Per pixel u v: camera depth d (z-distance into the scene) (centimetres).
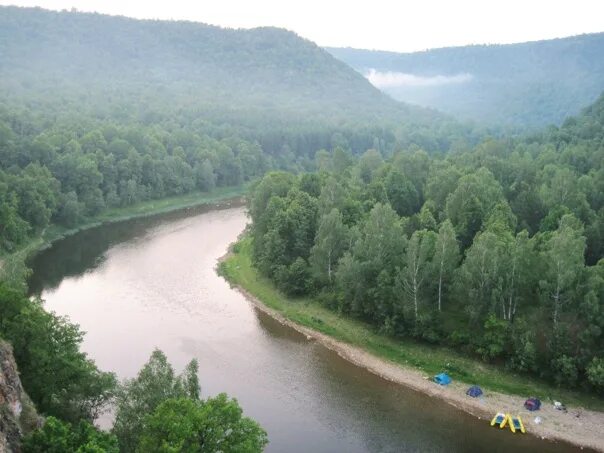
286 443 6341
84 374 5428
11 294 5512
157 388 4834
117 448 4203
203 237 14775
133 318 9631
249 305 10325
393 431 6588
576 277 7344
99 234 14888
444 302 8656
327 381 7706
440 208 12250
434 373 7762
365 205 11975
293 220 10838
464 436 6488
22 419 4456
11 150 15338
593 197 12275
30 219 13675
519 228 11244
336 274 9144
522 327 7450
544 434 6469
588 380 6981
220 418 4328
